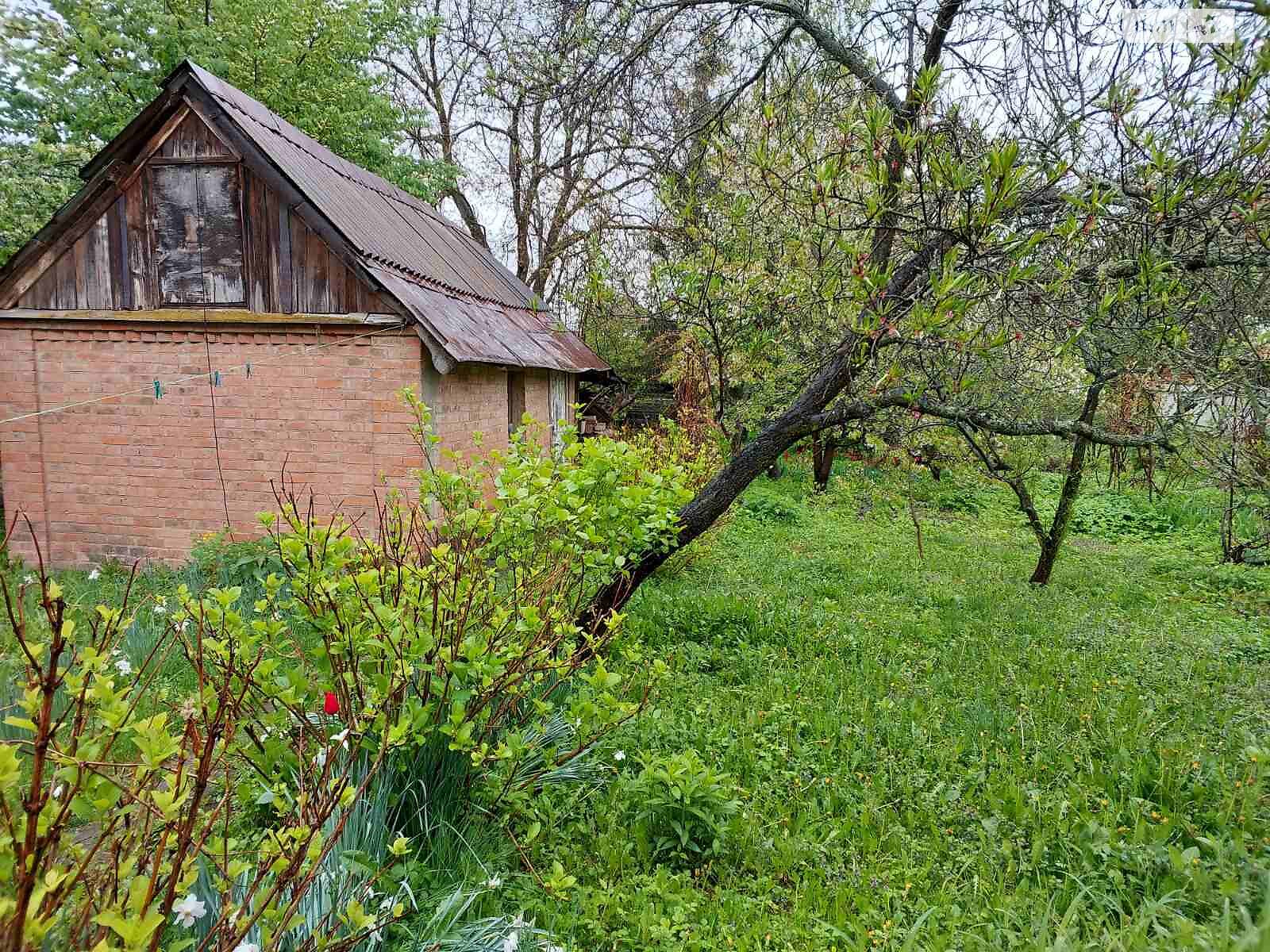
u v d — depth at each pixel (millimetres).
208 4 13234
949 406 5285
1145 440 5195
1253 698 5301
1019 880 3475
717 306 5828
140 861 2096
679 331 6777
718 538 10656
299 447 8414
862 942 3023
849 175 4910
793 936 3117
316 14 14242
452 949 2779
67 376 8695
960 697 5387
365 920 2268
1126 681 5637
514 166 18312
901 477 7574
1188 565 10406
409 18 15953
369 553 3799
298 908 2586
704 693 5352
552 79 6430
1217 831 3719
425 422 4750
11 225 9953
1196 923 3012
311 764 3035
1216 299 4691
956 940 3025
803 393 6031
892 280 5223
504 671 3682
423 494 4383
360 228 8719
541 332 12594
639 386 16531
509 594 3971
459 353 7871
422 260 10070
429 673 3553
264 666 2965
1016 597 8312
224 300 8312
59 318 8539
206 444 8539
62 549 8844
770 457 5977
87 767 1906
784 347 6613
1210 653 6363
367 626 3510
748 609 7062
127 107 12352
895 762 4430
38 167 10438
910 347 5004
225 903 2193
